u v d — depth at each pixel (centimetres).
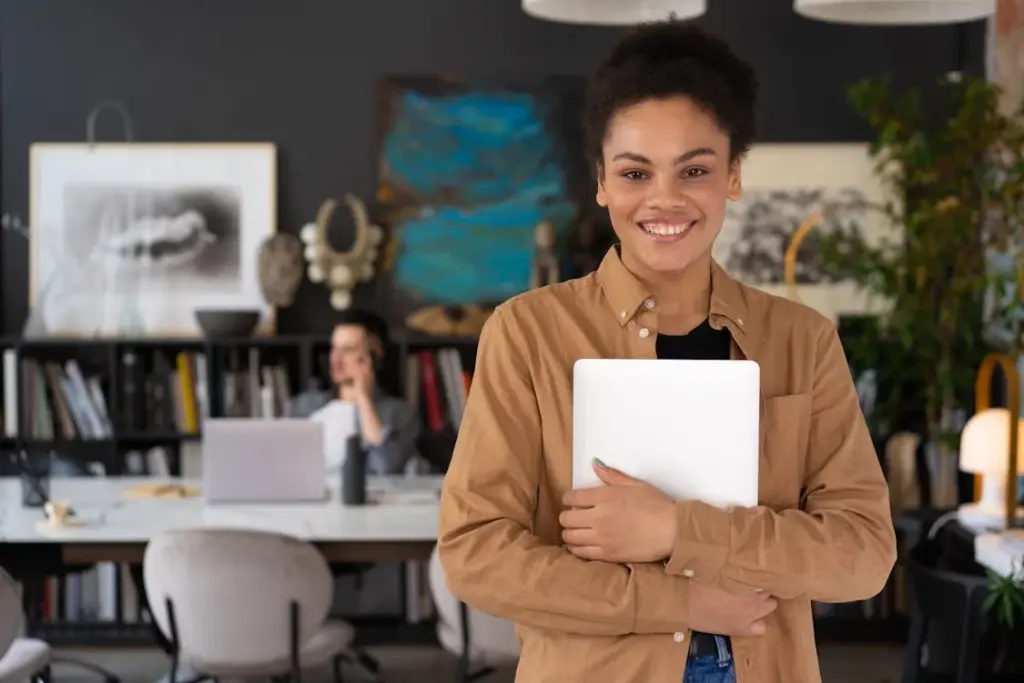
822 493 152
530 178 561
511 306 156
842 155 553
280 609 354
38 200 555
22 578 392
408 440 513
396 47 564
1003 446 363
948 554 350
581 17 315
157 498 434
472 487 148
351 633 396
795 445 152
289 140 564
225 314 530
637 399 144
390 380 561
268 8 562
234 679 426
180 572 351
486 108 561
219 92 563
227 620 354
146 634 531
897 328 500
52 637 529
